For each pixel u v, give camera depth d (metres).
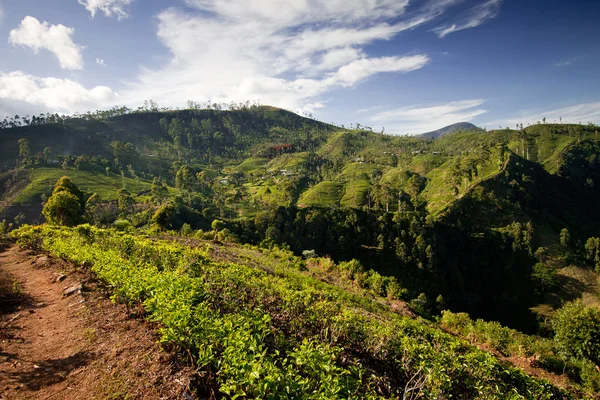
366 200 109.25
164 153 191.50
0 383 6.82
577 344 18.91
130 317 9.90
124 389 6.30
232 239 49.97
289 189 115.88
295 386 4.95
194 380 6.38
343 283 31.88
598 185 121.44
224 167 192.25
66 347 8.41
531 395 9.00
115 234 24.47
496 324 20.56
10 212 83.88
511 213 88.00
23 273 18.16
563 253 76.69
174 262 16.88
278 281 17.80
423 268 70.19
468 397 8.80
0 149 134.25
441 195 103.88
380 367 10.17
